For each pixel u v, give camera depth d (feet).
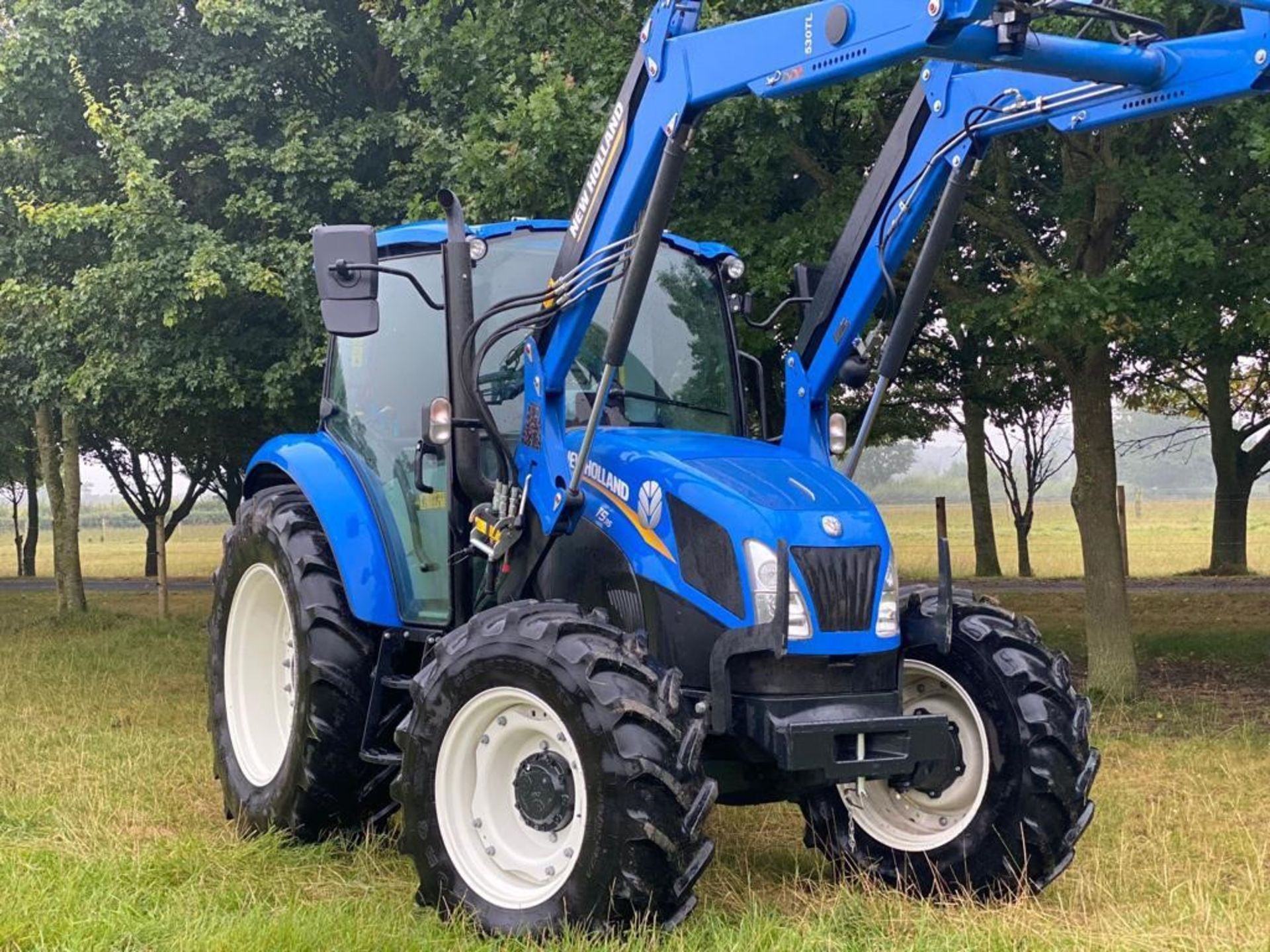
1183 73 13.76
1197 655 38.14
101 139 33.86
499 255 17.03
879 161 16.56
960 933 13.67
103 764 22.18
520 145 26.89
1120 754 23.99
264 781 18.15
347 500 17.48
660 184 13.78
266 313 34.83
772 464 15.55
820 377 16.75
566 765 13.62
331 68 35.68
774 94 13.21
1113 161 27.55
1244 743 24.94
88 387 34.63
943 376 39.09
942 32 11.73
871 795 16.79
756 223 28.27
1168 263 23.91
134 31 34.24
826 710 14.05
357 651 17.11
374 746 16.92
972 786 16.03
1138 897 15.34
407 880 15.83
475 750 14.21
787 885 15.83
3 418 62.44
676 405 17.11
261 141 34.76
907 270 29.68
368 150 33.78
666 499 14.69
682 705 13.39
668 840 12.67
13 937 13.07
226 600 19.25
